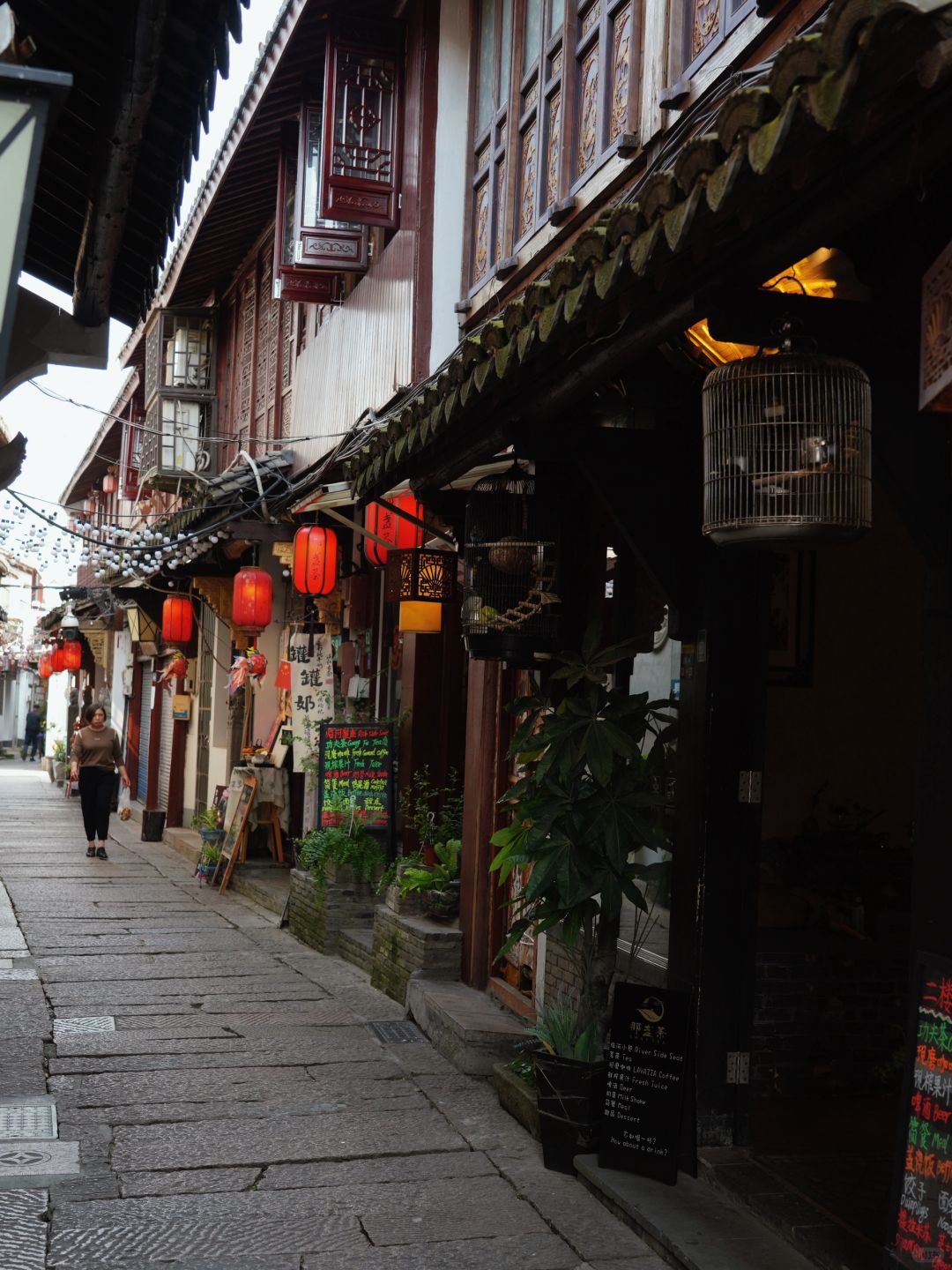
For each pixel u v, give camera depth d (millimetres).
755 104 2691
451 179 9617
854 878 6836
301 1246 4777
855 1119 6172
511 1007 7750
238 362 17719
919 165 2760
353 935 10453
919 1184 3854
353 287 11797
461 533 7617
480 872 8398
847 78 2354
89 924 11625
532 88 8414
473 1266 4664
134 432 23172
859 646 7352
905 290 3930
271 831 14758
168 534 14047
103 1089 6617
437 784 10781
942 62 2225
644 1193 5188
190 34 4738
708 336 4484
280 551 13000
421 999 8125
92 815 16688
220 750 17344
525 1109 6168
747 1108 5645
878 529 7406
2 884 13953
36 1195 5141
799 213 3146
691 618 5707
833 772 7281
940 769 3961
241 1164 5605
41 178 6230
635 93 6773
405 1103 6570
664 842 5527
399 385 9680
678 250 3205
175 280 17422
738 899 5641
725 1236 4777
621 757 5699
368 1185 5426
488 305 8906
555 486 6570
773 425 3660
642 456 5625
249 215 15344
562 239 7648
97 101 5336
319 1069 7164
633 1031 5477
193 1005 8586
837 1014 6617
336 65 9812
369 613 12344
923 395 3006
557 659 5930
